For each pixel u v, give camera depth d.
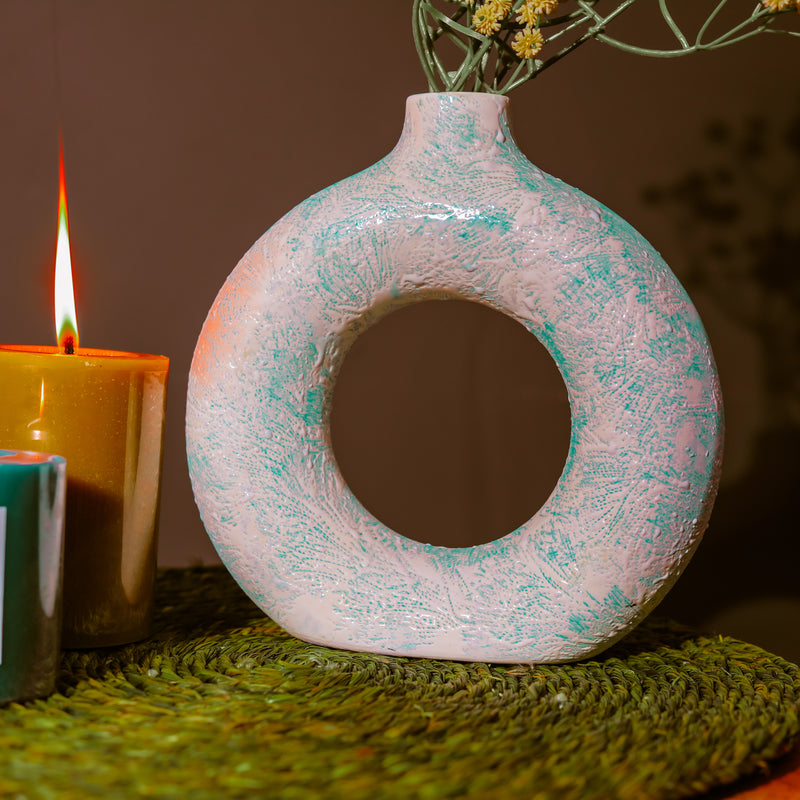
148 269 1.16
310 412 0.55
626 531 0.52
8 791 0.39
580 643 0.54
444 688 0.51
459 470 1.21
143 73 1.14
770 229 1.22
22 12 1.12
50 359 0.53
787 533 1.24
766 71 1.20
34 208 1.14
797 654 1.22
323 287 0.54
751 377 1.24
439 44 1.14
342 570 0.54
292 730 0.45
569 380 0.53
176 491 1.18
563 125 1.18
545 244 0.52
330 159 1.16
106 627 0.55
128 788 0.39
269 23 1.15
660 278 0.52
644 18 1.18
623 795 0.40
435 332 1.20
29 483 0.45
